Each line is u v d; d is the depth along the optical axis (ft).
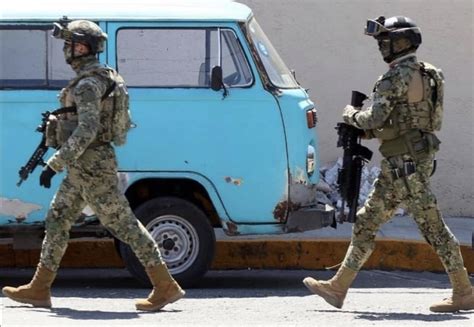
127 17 68.28
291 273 79.46
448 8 92.89
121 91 55.77
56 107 67.67
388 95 55.01
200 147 68.03
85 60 55.36
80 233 68.90
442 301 57.77
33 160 57.62
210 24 68.69
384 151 56.03
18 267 80.43
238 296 66.95
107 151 55.67
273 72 69.56
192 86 68.54
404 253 80.43
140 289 70.64
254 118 68.28
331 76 93.50
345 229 86.38
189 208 68.59
